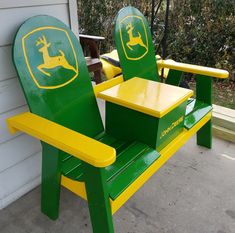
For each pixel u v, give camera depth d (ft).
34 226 4.40
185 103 4.47
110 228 3.39
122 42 5.06
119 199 3.40
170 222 4.49
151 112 3.77
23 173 4.87
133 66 5.29
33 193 5.05
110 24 12.14
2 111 4.16
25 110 4.46
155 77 5.88
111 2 11.77
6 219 4.52
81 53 4.42
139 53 5.43
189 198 4.95
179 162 5.88
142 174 3.74
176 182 5.32
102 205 3.24
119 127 4.48
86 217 4.57
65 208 4.72
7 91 4.12
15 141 4.53
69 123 4.21
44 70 3.87
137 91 4.38
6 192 4.71
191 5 9.66
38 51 3.81
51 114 3.94
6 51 3.91
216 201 4.90
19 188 4.91
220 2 9.06
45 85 3.88
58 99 4.04
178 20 10.09
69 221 4.49
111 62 8.55
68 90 4.19
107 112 4.54
